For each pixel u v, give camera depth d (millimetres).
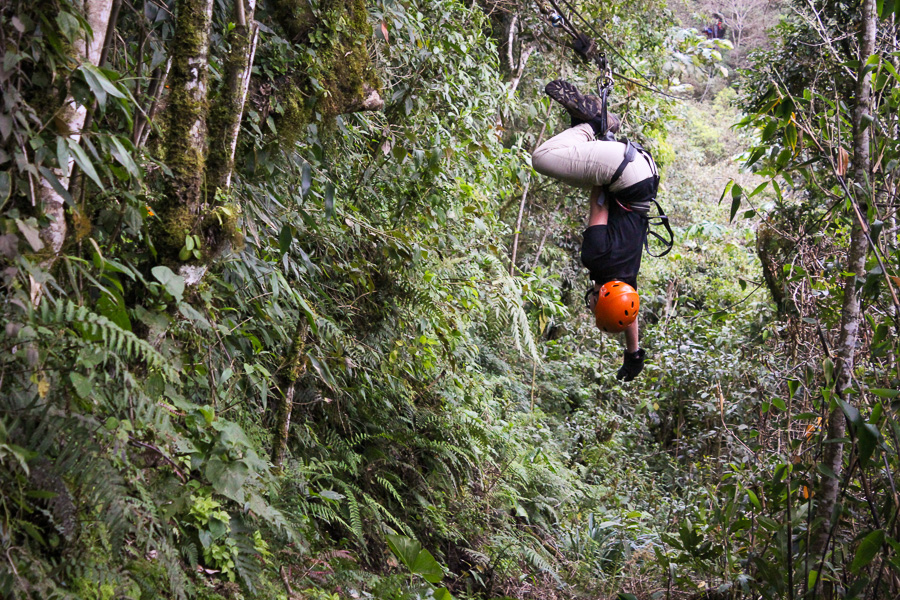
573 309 9820
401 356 4441
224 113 2246
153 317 2072
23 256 1634
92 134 1736
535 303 7426
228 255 2707
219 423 2252
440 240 4777
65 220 1854
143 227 2133
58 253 1808
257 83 2883
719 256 10734
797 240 3883
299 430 3719
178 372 2217
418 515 4441
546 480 5965
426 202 4438
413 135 4098
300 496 3391
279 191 3393
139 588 2100
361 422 4379
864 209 2979
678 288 10688
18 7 1577
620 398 8711
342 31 3156
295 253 3346
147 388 2037
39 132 1641
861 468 2564
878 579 2574
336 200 3820
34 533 1680
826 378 2723
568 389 8633
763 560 2904
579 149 3316
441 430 4777
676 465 7328
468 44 5203
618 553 5383
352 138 3924
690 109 18062
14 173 1660
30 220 1630
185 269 2158
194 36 2109
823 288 3621
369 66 3336
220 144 2240
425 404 4883
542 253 9273
